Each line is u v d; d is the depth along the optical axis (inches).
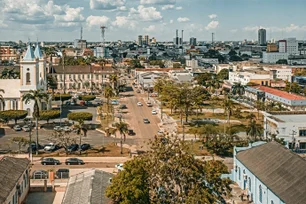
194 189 2524.6
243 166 3545.8
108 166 4284.0
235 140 5152.6
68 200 2930.6
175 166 2623.0
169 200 2581.2
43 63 7421.3
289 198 2746.1
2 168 3122.5
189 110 7278.5
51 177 3678.6
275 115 5659.5
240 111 7608.3
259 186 3203.7
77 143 5182.1
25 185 3368.6
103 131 5944.9
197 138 5511.8
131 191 2471.7
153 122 6752.0
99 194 2940.5
